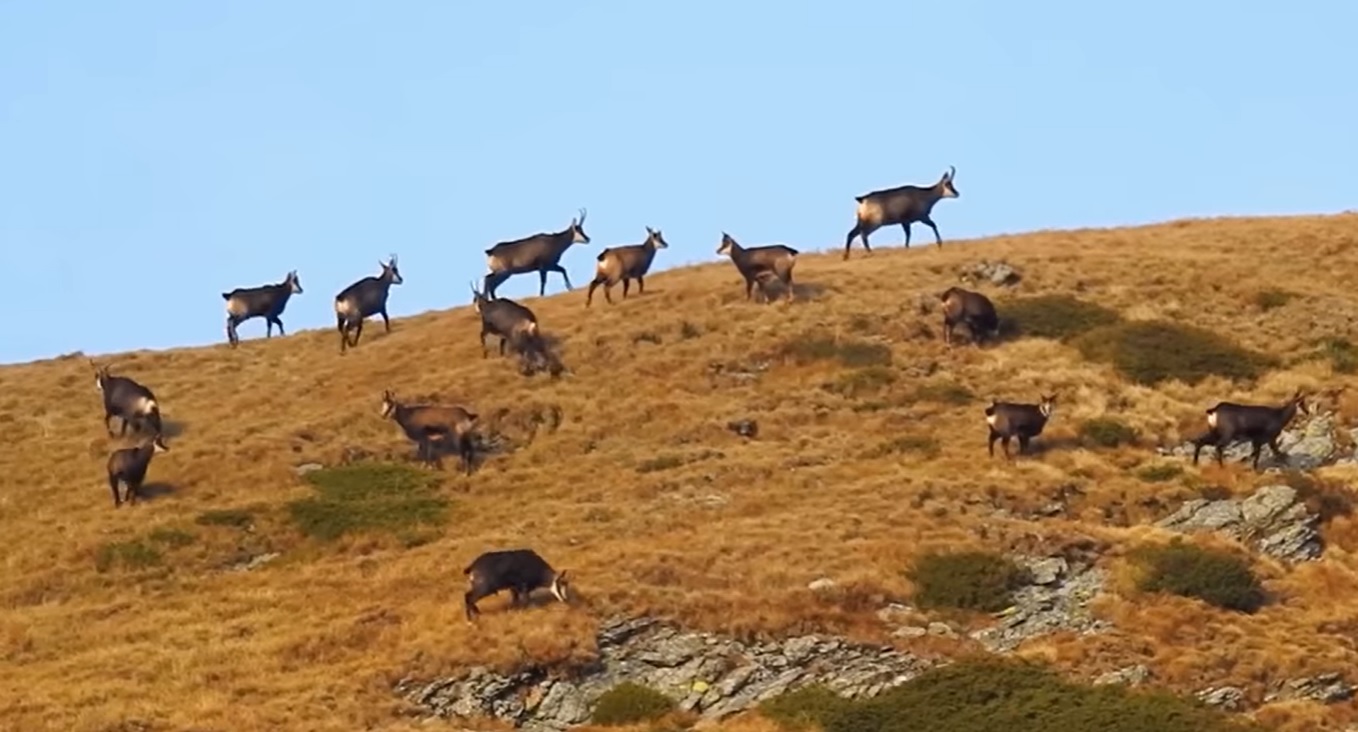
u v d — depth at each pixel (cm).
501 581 15050
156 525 17775
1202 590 15550
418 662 14475
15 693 14225
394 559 16900
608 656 14575
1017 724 13325
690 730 13638
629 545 16375
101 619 16212
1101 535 16400
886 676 14300
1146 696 13825
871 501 17175
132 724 13500
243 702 13950
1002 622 15262
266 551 17538
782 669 14425
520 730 13900
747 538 16325
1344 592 15875
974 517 16838
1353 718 13875
